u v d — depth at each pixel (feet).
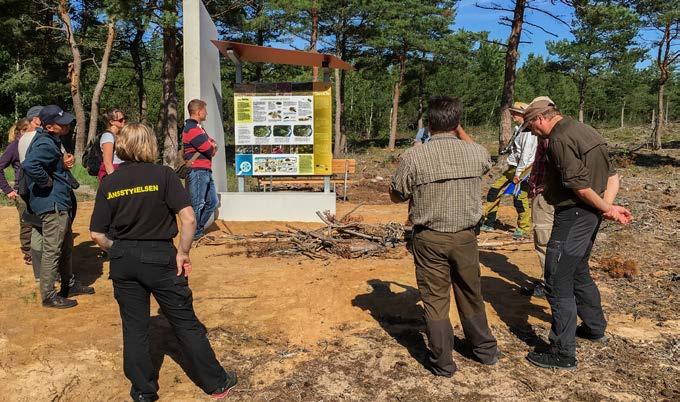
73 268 20.24
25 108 87.51
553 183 12.50
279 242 23.59
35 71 83.87
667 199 35.78
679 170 57.16
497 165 58.85
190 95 25.75
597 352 13.17
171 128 69.00
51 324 14.83
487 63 162.50
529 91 173.99
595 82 128.16
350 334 14.32
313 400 11.18
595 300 13.39
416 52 109.50
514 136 24.45
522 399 11.16
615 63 107.76
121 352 13.21
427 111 11.86
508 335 14.29
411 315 15.52
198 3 25.44
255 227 27.48
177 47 77.77
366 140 146.72
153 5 55.36
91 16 81.51
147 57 102.63
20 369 12.34
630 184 44.91
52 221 15.65
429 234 11.55
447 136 11.61
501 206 34.83
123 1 51.11
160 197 10.31
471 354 13.04
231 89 113.91
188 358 11.01
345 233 24.00
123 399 11.29
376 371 12.35
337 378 12.05
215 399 11.23
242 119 29.25
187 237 10.49
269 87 28.99
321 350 13.43
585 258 13.20
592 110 181.68
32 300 16.76
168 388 11.64
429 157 11.35
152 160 10.57
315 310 15.98
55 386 11.66
